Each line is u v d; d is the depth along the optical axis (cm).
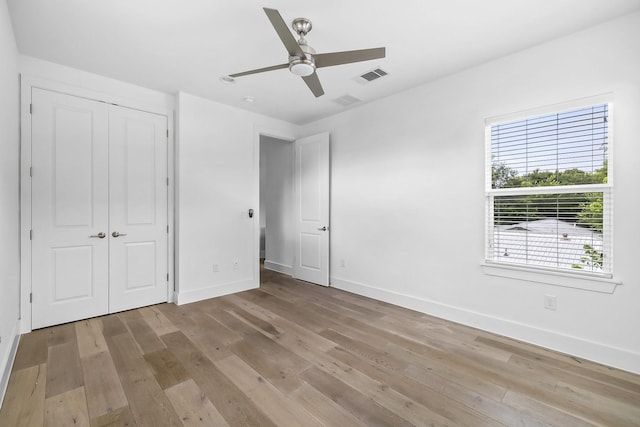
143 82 312
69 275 282
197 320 292
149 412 163
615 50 206
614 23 206
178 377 195
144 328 272
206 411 164
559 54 229
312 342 247
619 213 207
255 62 270
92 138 292
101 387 184
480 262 273
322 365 212
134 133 318
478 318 274
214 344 242
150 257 331
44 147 267
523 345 242
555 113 234
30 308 261
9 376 193
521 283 250
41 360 214
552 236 238
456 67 276
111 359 217
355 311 319
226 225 379
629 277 203
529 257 250
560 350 230
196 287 352
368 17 204
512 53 252
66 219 279
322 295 376
